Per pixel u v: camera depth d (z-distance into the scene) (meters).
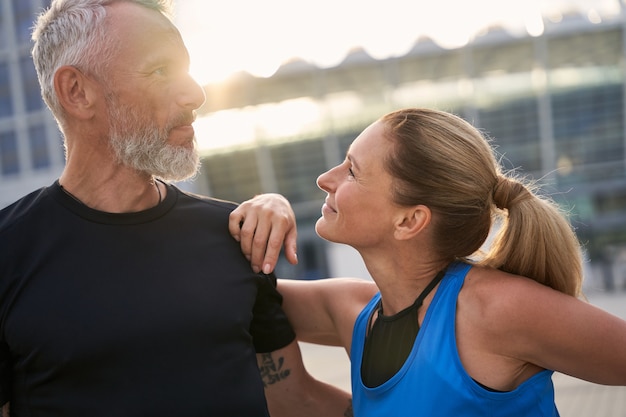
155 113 1.81
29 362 1.73
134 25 1.81
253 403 1.86
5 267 1.76
